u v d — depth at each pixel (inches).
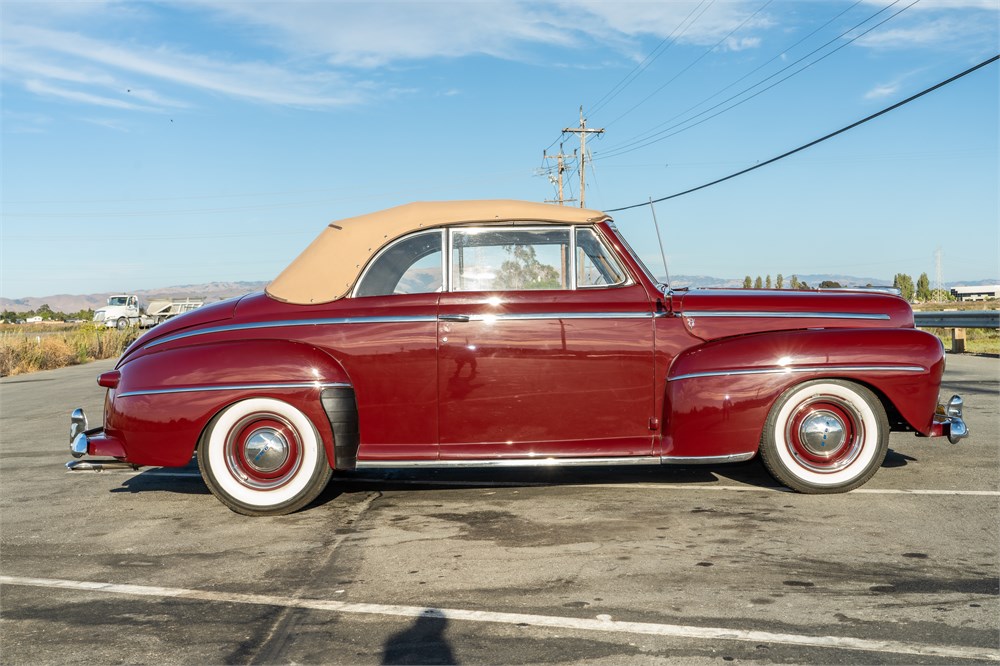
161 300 1903.3
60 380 705.0
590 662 107.4
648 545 155.5
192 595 137.3
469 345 185.8
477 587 136.1
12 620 128.2
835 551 149.5
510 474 225.5
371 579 142.1
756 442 185.0
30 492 220.8
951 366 510.3
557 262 192.4
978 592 128.7
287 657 112.0
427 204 198.5
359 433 187.8
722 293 195.2
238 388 182.7
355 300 189.6
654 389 188.5
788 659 106.8
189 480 231.9
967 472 211.5
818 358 183.5
